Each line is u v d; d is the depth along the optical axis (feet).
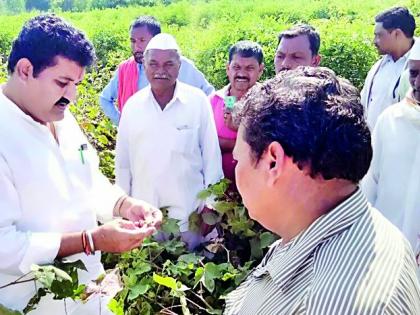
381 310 3.45
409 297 3.66
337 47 29.66
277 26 38.01
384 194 9.17
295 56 12.80
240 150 4.31
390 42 13.97
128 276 9.48
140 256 9.95
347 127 3.91
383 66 14.44
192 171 11.46
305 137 3.89
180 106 11.29
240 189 4.40
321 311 3.57
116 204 8.22
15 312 6.51
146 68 11.19
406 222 8.89
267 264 4.53
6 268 6.56
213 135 11.54
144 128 11.23
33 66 6.35
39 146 6.73
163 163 11.25
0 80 15.16
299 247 4.04
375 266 3.70
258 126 4.07
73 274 6.79
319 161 3.90
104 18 60.08
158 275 9.18
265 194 4.21
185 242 11.62
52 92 6.48
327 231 3.98
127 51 38.01
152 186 11.37
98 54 43.09
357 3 54.39
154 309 9.49
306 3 59.41
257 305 4.29
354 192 4.12
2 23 53.31
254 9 59.62
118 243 6.78
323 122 3.89
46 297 7.14
